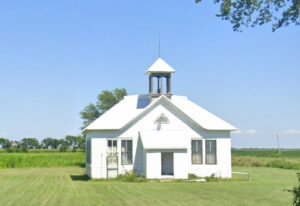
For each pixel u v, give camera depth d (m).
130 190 29.20
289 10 19.47
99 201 24.05
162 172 41.38
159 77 42.00
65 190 29.22
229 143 41.38
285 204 23.03
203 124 41.12
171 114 40.78
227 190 29.30
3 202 23.64
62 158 74.19
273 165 65.06
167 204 23.05
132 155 39.59
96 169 39.09
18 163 67.06
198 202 23.73
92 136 39.31
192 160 40.56
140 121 40.16
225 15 19.89
